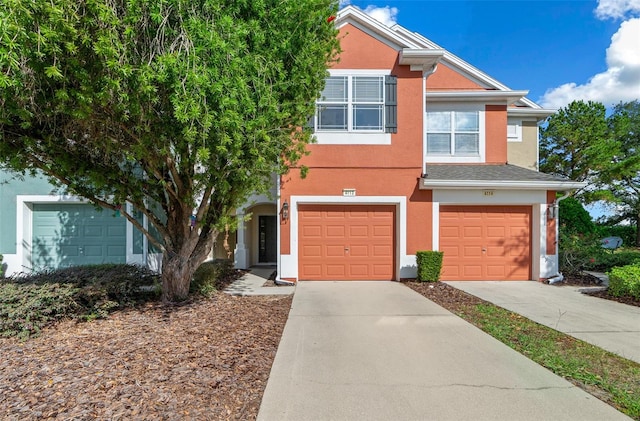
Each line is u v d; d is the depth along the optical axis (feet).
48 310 16.72
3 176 31.45
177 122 15.02
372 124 32.01
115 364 12.69
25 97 13.01
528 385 11.84
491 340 16.30
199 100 13.73
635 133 79.56
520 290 28.19
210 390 11.06
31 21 11.05
